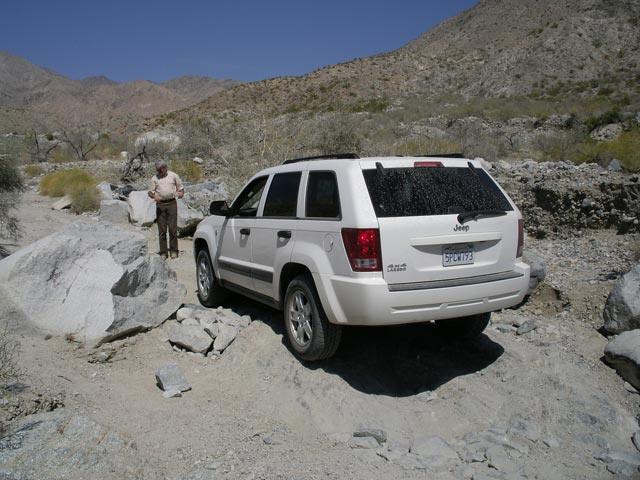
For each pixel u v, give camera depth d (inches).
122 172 903.1
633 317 220.8
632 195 353.4
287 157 559.8
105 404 182.9
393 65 3240.7
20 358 200.5
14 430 154.3
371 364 211.6
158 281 258.7
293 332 211.3
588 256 319.0
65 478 138.7
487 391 195.3
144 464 147.6
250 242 239.5
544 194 407.8
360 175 187.2
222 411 186.2
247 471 148.0
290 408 186.7
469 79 2906.0
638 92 1673.2
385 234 177.8
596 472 151.1
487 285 188.9
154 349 230.5
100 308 227.1
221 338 233.1
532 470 151.0
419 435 174.2
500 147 914.7
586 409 180.7
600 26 2834.6
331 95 2787.9
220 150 889.5
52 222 519.5
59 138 1497.3
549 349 221.0
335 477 145.3
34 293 227.9
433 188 191.8
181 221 463.2
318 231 194.5
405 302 176.4
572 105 1501.0
